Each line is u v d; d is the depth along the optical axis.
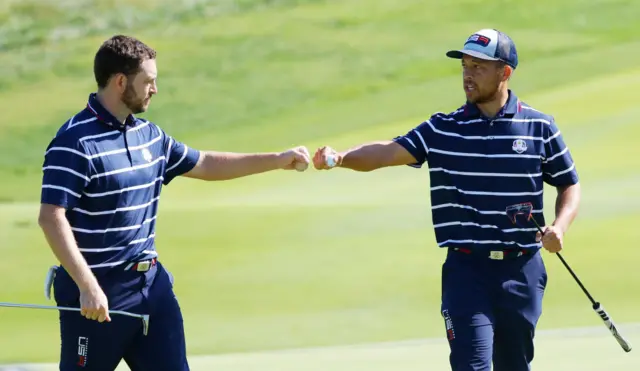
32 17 82.38
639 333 27.47
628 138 51.62
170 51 78.62
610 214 39.56
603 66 69.56
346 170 52.72
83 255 15.51
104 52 15.42
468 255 17.06
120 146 15.55
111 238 15.54
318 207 43.78
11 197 55.62
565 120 56.00
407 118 66.00
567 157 17.36
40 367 26.27
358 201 45.28
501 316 17.12
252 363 25.53
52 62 76.50
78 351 15.72
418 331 29.09
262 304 31.84
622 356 24.34
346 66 75.12
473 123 17.00
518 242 16.88
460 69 74.56
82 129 15.28
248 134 65.50
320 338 28.12
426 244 37.91
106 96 15.55
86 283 14.84
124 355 16.36
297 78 74.44
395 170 52.16
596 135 52.56
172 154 16.86
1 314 31.47
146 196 15.91
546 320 29.38
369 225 40.62
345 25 82.56
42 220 14.98
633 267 33.84
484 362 16.42
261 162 17.53
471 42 16.89
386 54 77.56
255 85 73.12
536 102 60.94
